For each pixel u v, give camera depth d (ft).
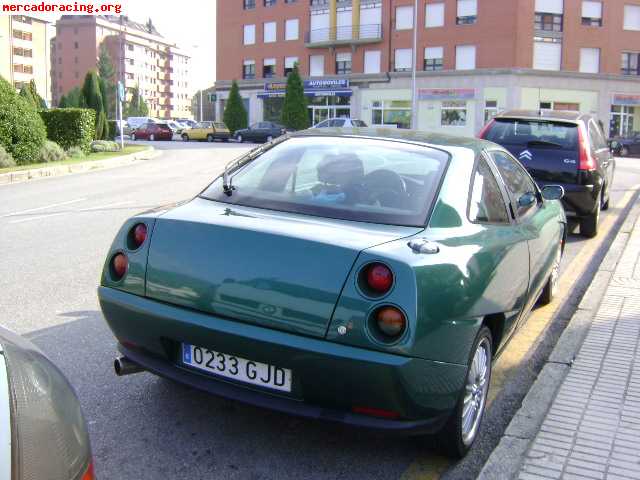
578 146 28.68
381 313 9.04
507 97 138.72
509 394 13.93
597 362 14.67
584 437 11.30
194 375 10.38
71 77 410.93
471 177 12.33
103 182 51.80
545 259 15.79
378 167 12.08
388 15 153.28
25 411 5.90
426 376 9.25
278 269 9.63
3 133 59.77
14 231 29.89
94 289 20.47
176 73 492.13
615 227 33.86
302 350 9.20
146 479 10.11
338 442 11.45
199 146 119.03
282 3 169.48
